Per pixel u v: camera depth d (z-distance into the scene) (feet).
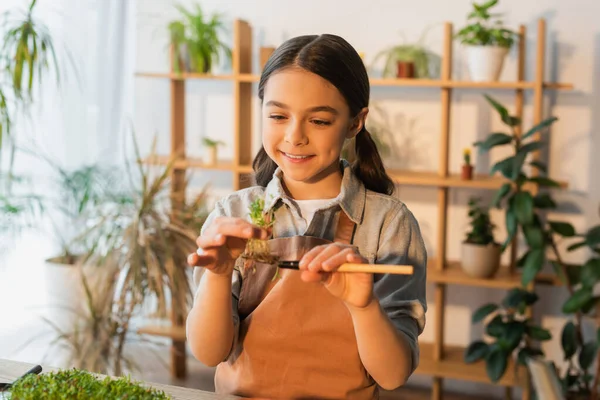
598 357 9.04
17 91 9.23
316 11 10.51
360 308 3.47
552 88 9.32
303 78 3.55
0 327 10.70
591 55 9.67
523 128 10.05
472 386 10.75
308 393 3.80
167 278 8.84
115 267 9.05
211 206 11.30
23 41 9.09
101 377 3.59
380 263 4.11
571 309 8.77
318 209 4.08
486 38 9.19
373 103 10.46
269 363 3.82
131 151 11.46
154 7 11.19
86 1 10.75
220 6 10.88
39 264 10.92
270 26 10.72
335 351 3.77
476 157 10.25
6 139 10.10
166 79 11.30
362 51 10.41
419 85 9.39
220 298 3.67
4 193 10.08
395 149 10.47
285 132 3.65
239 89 10.12
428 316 10.78
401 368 3.62
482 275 9.43
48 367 3.94
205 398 3.63
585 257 9.98
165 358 11.49
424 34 10.16
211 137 11.24
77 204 10.30
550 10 9.72
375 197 4.23
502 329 9.25
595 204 9.87
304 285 3.82
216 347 3.75
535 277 9.49
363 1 10.31
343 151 7.61
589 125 9.78
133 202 9.25
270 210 4.00
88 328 9.06
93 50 10.89
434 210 10.56
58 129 10.72
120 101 11.18
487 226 9.71
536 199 9.09
